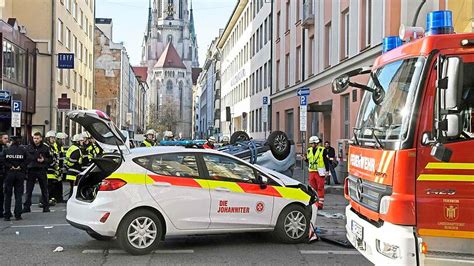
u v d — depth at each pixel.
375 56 17.41
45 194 12.72
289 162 14.94
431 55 5.12
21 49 29.06
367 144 5.95
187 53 143.12
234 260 7.60
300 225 8.78
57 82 34.09
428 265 5.01
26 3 32.94
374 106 6.12
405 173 5.11
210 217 8.16
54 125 33.03
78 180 8.56
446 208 5.06
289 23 33.56
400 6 15.77
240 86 57.91
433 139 5.05
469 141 5.03
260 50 45.00
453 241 5.07
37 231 9.91
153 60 142.12
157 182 7.95
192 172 8.24
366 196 5.89
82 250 8.21
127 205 7.75
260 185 8.59
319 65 25.31
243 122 55.59
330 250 8.30
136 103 109.62
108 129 9.40
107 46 69.81
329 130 24.61
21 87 29.00
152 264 7.33
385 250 5.20
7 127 25.56
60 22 35.31
